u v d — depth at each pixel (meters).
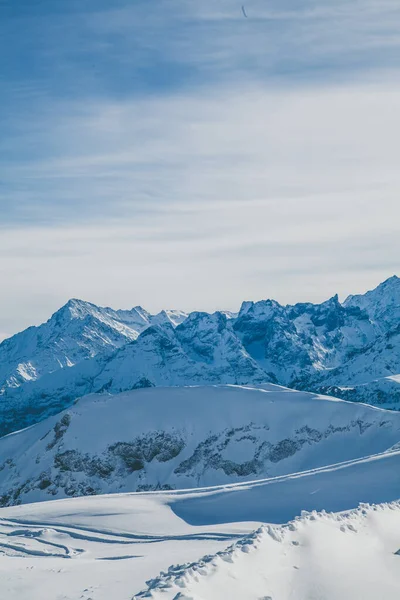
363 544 28.36
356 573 25.16
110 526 72.88
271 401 194.12
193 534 66.25
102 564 40.03
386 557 27.34
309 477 87.25
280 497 80.75
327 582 24.02
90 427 193.88
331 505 76.25
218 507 79.31
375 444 173.12
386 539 29.55
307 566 25.00
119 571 35.59
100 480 182.12
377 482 82.25
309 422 184.12
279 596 22.66
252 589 22.61
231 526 69.38
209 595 21.56
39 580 33.81
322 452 176.50
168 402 199.75
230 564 23.83
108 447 187.50
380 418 179.12
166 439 187.88
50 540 67.81
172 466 183.62
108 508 81.44
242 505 79.25
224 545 57.66
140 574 33.91
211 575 22.81
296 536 27.41
